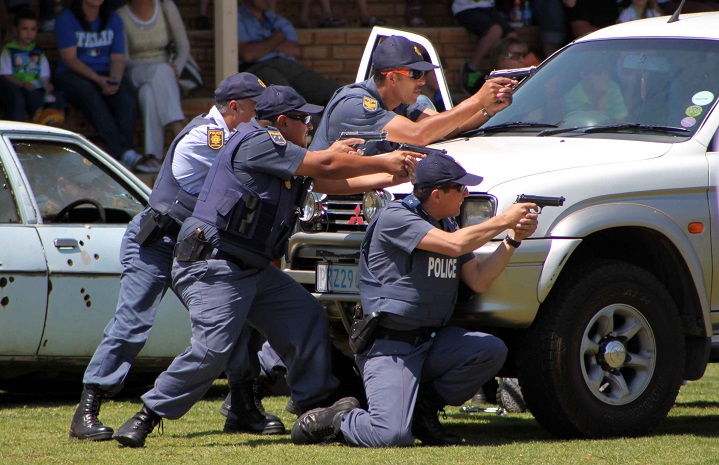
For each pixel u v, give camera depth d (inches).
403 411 788.0
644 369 836.6
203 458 751.7
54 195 1031.6
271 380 906.7
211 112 848.3
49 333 1000.2
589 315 810.8
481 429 913.5
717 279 861.2
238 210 788.0
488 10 1908.2
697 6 1929.1
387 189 849.5
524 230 758.5
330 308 865.5
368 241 807.7
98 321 1025.5
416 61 856.3
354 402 816.3
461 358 795.4
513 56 1449.3
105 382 840.9
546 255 789.2
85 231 1029.8
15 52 1636.3
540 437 858.1
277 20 1867.6
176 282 811.4
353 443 797.2
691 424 945.5
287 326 837.8
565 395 804.0
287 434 877.2
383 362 797.9
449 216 796.6
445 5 2082.9
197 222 799.7
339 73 2006.6
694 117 886.4
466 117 828.6
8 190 1007.6
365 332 794.8
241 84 832.3
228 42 1722.4
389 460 735.1
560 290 809.5
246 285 802.8
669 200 835.4
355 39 2005.4
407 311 787.4
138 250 857.5
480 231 761.0
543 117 954.7
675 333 845.8
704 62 925.2
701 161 854.5
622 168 825.5
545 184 797.9
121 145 1707.7
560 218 797.2
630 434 831.7
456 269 789.9
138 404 1051.9
